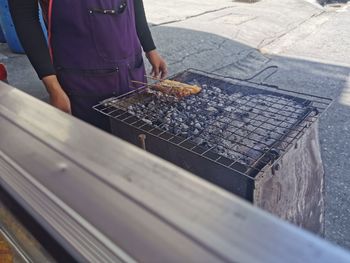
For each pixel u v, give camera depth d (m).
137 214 0.44
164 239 0.41
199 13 6.26
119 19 1.59
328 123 2.98
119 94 1.71
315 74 4.06
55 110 0.69
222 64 4.25
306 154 1.38
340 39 5.32
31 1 1.49
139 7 1.88
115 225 0.45
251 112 1.46
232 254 0.37
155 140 1.30
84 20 1.51
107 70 1.63
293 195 1.33
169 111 1.49
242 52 4.65
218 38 4.92
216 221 0.41
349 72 4.10
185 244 0.40
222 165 1.10
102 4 1.51
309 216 1.55
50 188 0.53
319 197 1.60
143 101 1.59
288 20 6.26
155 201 0.45
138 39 1.86
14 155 0.60
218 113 1.47
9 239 0.66
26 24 1.48
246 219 0.40
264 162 1.12
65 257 0.55
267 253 0.36
